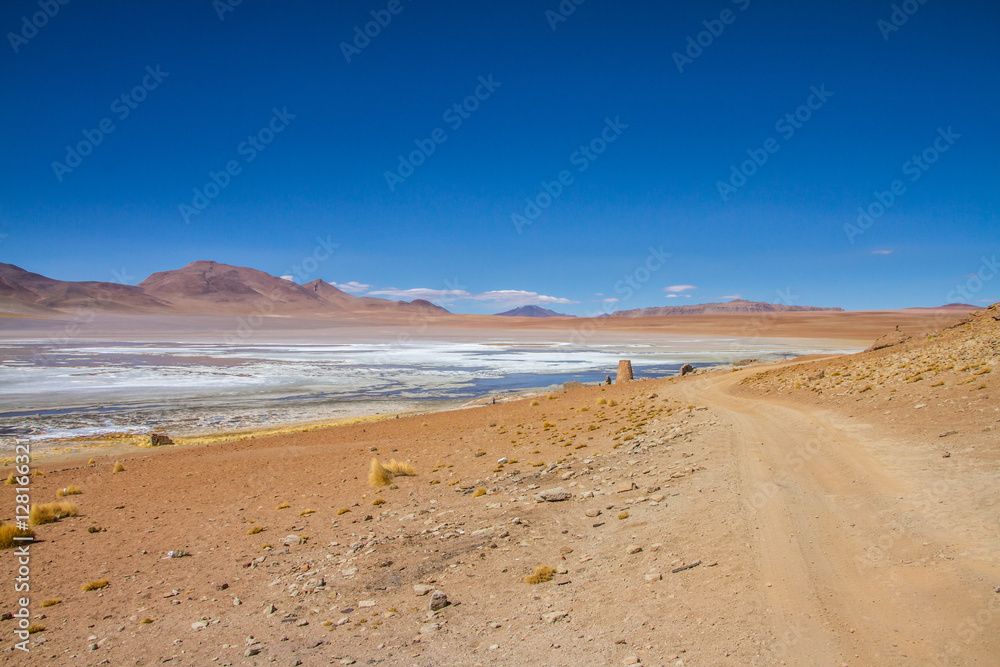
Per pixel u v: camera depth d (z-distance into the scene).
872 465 11.66
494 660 6.26
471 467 19.20
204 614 8.62
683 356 100.94
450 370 77.38
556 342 163.12
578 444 20.69
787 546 8.04
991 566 6.60
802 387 25.98
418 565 9.66
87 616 8.88
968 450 11.34
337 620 7.85
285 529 13.37
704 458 13.99
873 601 6.37
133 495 18.77
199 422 39.97
